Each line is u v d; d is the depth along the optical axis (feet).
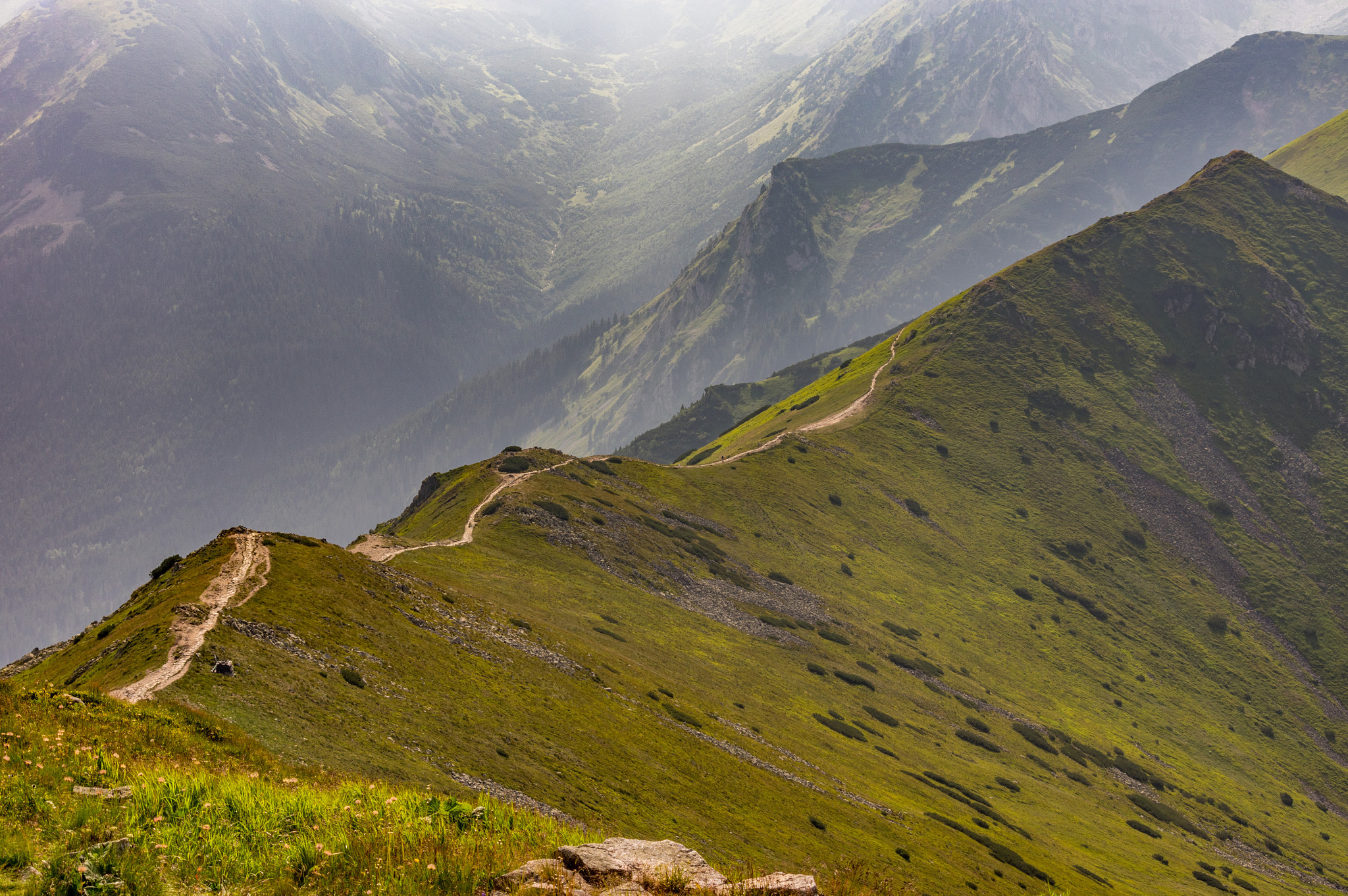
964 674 408.05
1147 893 246.27
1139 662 487.61
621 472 483.92
